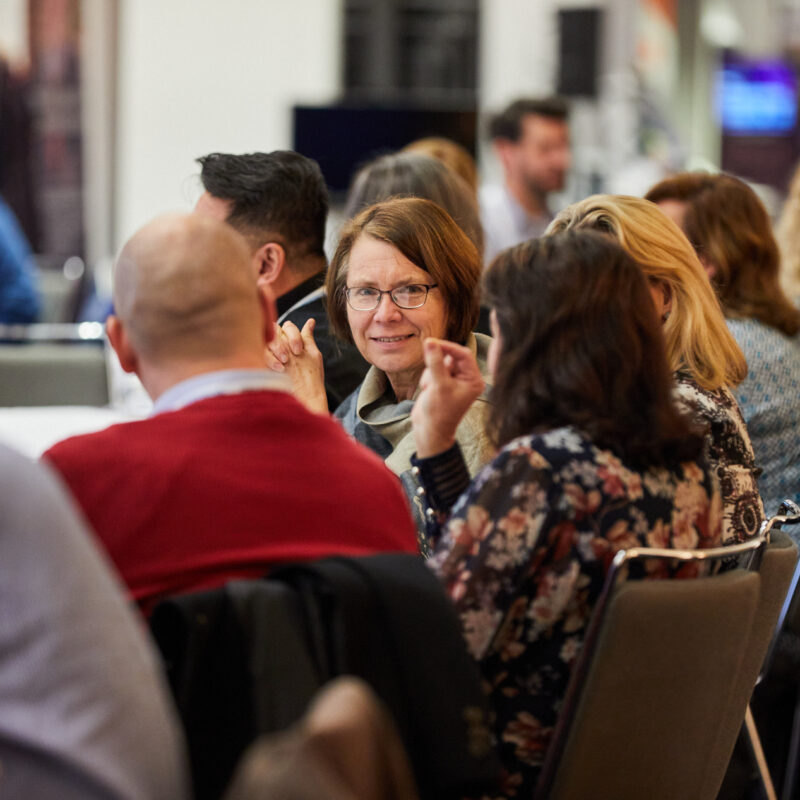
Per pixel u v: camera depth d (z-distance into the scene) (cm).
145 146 2628
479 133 2077
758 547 579
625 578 499
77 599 362
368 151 2055
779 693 869
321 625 437
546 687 529
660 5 2767
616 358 529
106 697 356
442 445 575
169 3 2608
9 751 351
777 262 945
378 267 707
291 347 701
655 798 537
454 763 439
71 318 1791
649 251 671
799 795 878
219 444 474
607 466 520
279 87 2648
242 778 291
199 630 427
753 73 2697
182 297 487
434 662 445
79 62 2592
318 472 484
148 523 457
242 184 879
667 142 2641
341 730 300
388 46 2705
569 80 2591
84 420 1082
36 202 2608
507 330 541
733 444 668
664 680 512
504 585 512
